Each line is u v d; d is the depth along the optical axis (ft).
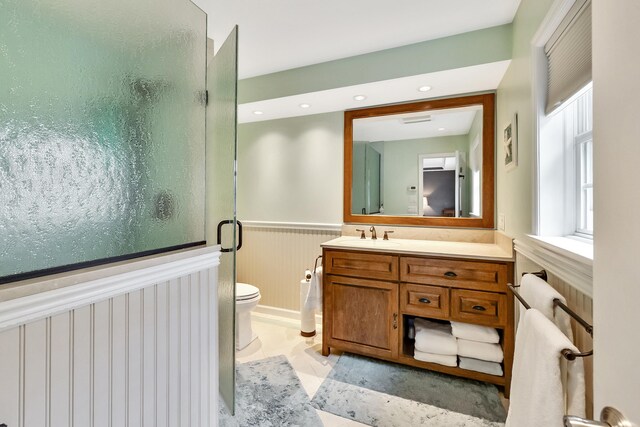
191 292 3.53
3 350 1.96
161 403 3.11
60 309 2.26
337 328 7.30
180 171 3.81
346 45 6.69
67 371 2.30
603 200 1.53
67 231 2.62
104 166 2.95
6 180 2.30
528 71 4.80
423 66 6.51
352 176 8.97
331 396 5.89
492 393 5.96
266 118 9.84
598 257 1.57
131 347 2.80
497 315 5.91
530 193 4.73
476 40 6.09
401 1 5.25
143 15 3.42
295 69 7.76
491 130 7.44
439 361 6.34
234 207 4.96
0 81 2.32
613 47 1.46
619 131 1.40
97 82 2.97
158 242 3.46
